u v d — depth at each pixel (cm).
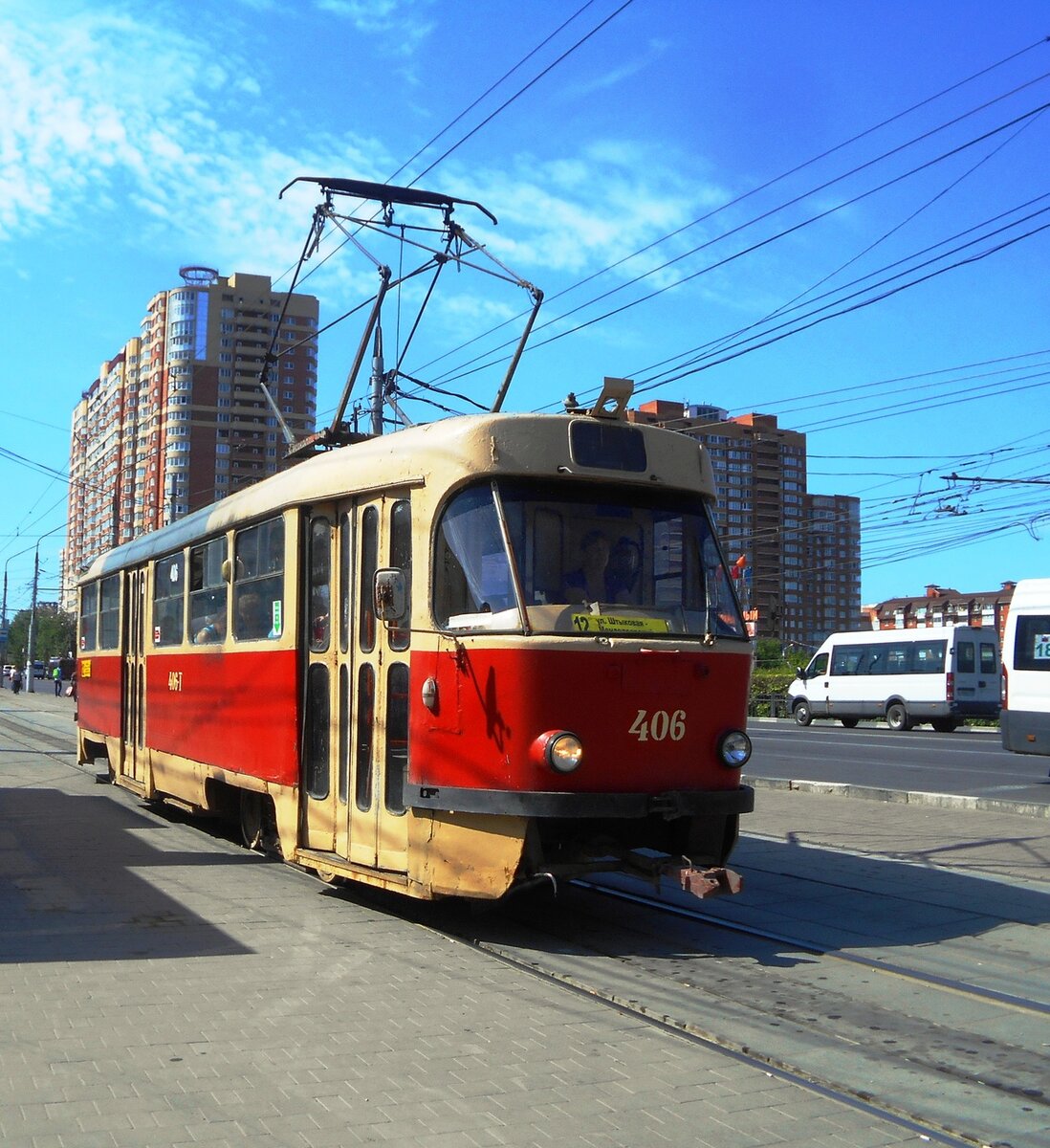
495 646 707
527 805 688
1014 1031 577
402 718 777
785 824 1302
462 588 737
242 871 990
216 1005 593
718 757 749
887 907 863
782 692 4441
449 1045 539
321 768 872
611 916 831
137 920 786
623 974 672
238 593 1042
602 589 745
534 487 748
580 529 750
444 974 666
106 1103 460
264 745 953
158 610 1334
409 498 782
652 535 774
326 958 696
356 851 816
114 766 1522
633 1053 535
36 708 4469
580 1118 455
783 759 2212
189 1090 476
